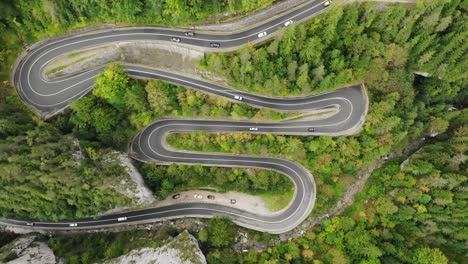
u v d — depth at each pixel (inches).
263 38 3902.6
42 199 3796.8
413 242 3786.9
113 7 3683.6
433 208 3750.0
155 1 3572.8
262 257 3961.6
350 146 4023.1
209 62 3924.7
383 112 3939.5
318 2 3865.7
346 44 3848.4
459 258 3737.7
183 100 4042.8
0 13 3595.0
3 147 3518.7
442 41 3981.3
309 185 4205.2
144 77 4074.8
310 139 4136.3
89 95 4037.9
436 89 4315.9
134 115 4052.7
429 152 4119.1
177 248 3909.9
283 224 4185.5
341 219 3998.5
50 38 3939.5
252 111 4151.1
